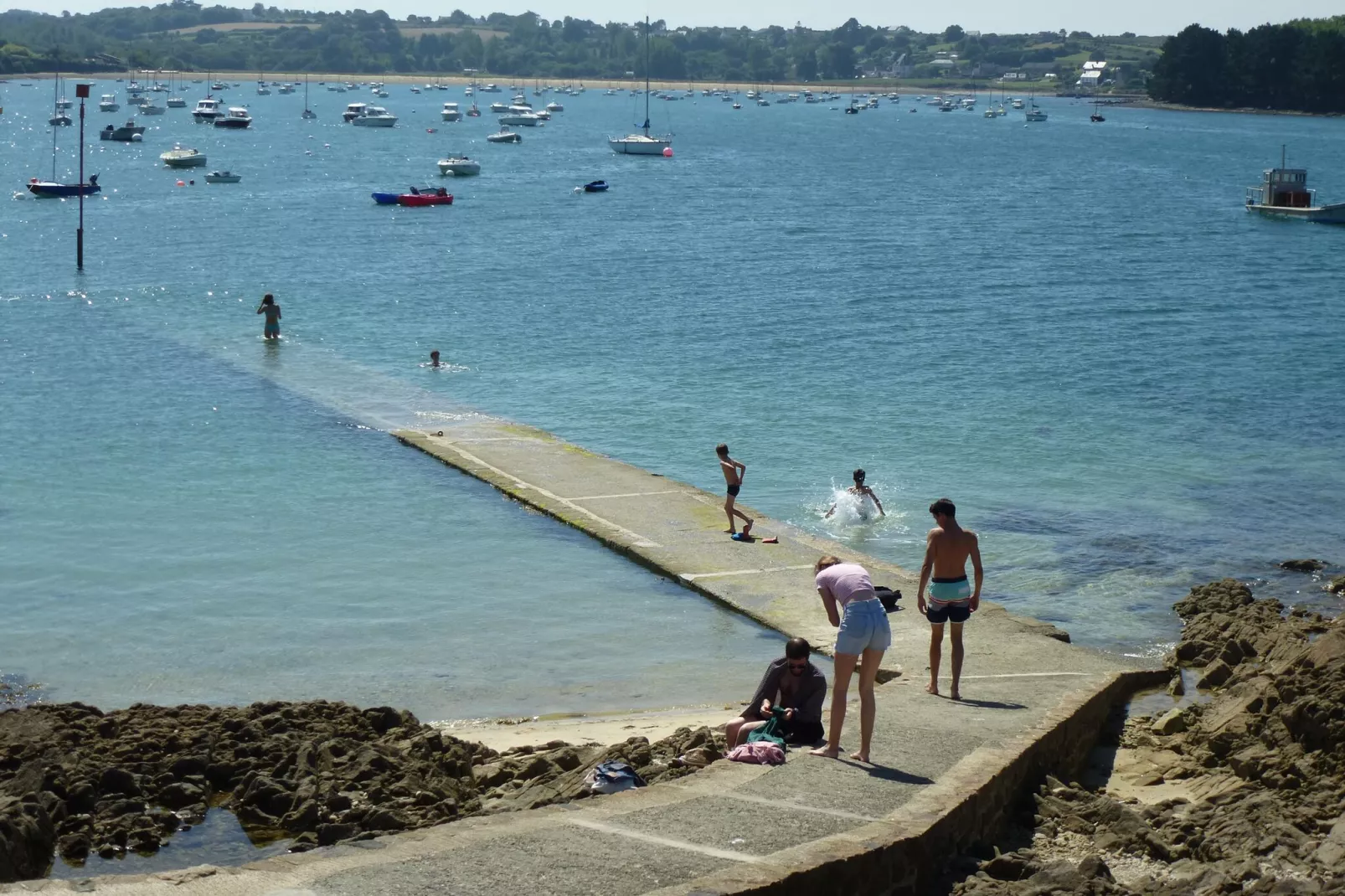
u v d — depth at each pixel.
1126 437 33.94
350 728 15.93
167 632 20.67
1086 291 60.53
